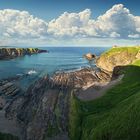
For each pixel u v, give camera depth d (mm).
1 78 138875
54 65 198000
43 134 69125
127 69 110562
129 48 171750
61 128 71188
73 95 85938
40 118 78375
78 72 143500
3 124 76750
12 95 105062
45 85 114500
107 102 75812
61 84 115688
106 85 104438
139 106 51844
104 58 175250
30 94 103062
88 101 79500
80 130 61438
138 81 92750
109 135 49031
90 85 110938
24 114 83250
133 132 46500
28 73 156375
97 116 63094
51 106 86438
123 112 53844
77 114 69188
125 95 77250
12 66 193250
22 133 70938
